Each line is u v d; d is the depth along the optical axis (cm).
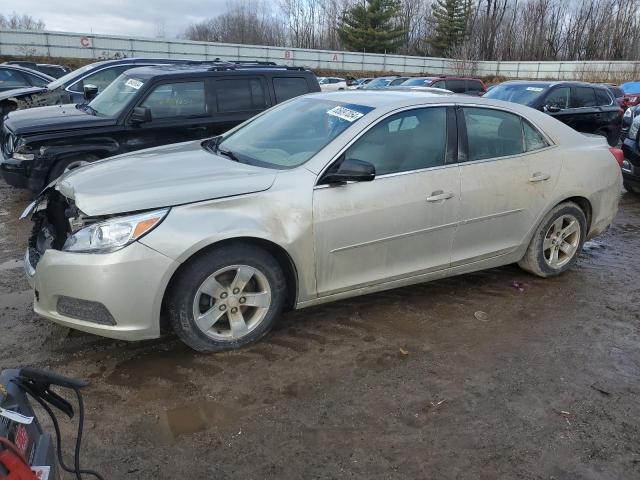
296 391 315
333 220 358
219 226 322
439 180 398
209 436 276
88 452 262
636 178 827
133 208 313
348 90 482
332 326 393
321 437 277
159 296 314
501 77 4966
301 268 354
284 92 748
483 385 326
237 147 425
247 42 7262
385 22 5956
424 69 5250
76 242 315
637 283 491
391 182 379
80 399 186
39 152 643
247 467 256
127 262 305
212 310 339
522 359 356
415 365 345
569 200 482
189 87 696
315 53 4825
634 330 401
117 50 3978
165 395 308
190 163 386
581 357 361
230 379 325
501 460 265
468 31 6153
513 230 448
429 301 439
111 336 318
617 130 1182
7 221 635
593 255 567
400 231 385
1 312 401
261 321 357
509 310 428
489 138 433
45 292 323
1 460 131
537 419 296
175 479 248
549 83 1140
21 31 3619
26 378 180
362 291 388
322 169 359
